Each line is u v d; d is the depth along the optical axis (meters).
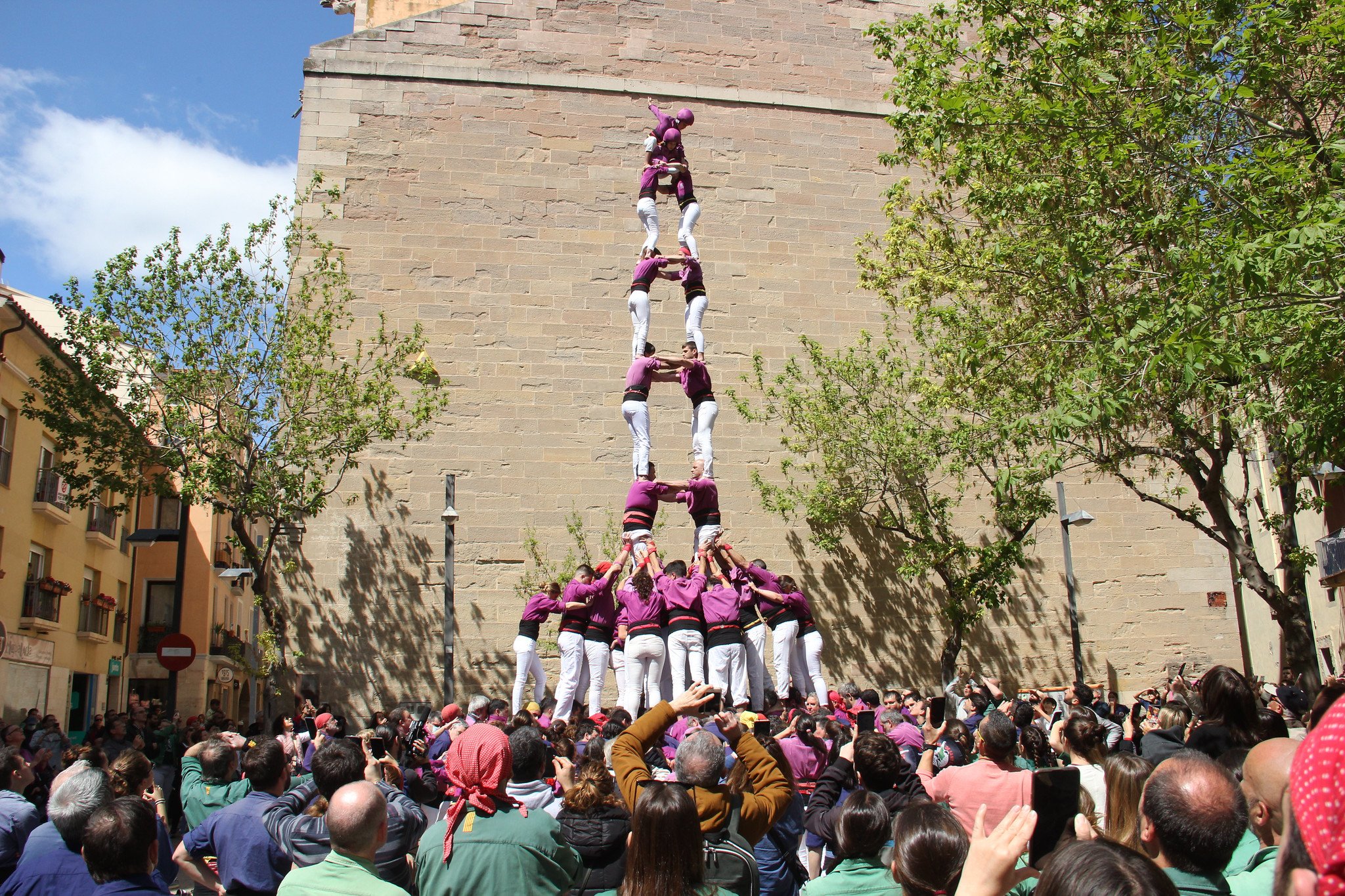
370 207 19.47
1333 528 18.80
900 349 20.83
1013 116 12.99
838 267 21.14
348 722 17.52
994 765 5.82
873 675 19.38
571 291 19.88
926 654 19.70
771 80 21.66
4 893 5.07
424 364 18.89
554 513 18.95
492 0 20.70
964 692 15.55
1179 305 9.96
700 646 10.88
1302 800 1.99
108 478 16.98
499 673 18.12
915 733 8.58
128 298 16.80
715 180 20.95
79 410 16.88
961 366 14.12
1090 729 6.74
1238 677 6.60
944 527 19.02
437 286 19.39
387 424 17.44
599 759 6.95
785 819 6.32
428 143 19.92
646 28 21.28
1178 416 12.67
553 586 18.03
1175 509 14.49
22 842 6.43
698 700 5.09
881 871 4.36
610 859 5.43
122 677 30.77
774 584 12.28
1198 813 3.54
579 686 12.23
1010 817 2.93
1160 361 10.20
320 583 17.94
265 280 17.64
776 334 20.56
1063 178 12.97
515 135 20.27
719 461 19.72
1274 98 12.59
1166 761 3.78
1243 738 6.49
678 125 13.07
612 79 20.86
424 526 18.47
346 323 18.89
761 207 21.05
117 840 4.36
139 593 33.94
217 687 36.75
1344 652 18.84
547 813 5.07
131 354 17.02
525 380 19.36
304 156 19.48
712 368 20.19
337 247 19.20
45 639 24.19
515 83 20.42
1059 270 12.75
